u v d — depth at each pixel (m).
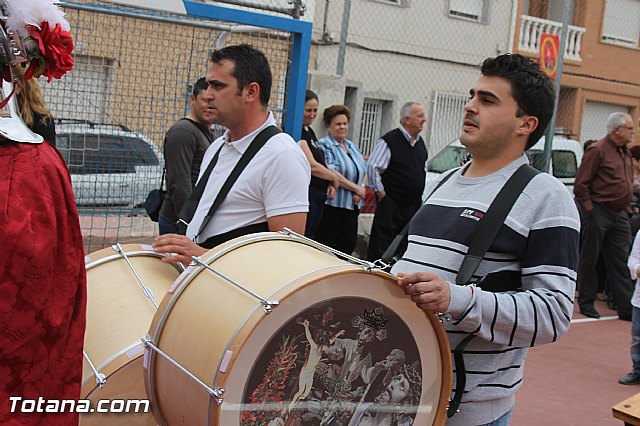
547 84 2.37
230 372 1.87
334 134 6.73
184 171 4.71
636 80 19.02
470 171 2.46
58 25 1.94
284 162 3.10
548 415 5.00
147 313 2.71
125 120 5.37
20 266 1.78
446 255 2.32
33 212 1.82
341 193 6.41
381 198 6.96
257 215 3.14
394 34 13.30
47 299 1.84
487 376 2.30
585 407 5.21
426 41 13.78
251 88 3.19
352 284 2.00
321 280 1.95
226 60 3.20
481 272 2.29
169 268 3.04
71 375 1.94
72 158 5.20
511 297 2.16
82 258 1.98
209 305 2.04
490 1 14.80
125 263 2.96
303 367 1.98
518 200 2.27
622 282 7.88
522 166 2.35
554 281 2.20
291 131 5.52
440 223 2.38
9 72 1.90
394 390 2.14
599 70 18.27
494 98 2.35
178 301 2.15
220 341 1.91
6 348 1.79
